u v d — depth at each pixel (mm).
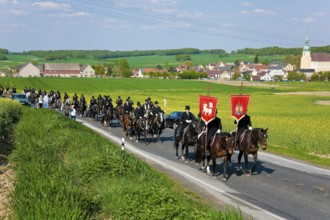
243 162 20844
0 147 18891
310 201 13430
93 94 103062
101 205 10289
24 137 18516
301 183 16031
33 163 12266
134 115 27938
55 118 27406
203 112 17203
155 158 21234
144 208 9281
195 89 133875
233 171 18328
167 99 88875
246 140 17250
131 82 160875
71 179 11680
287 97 101062
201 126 18094
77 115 49500
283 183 16000
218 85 155875
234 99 17703
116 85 145000
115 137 29516
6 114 23266
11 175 13742
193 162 20344
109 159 14047
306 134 32438
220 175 17438
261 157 22484
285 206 12844
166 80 179500
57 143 17984
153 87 140375
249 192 14570
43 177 10383
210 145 16859
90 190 11672
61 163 13695
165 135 31703
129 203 9680
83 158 15641
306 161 21312
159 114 26578
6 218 9516
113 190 10914
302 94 112688
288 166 19750
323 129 36938
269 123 42219
